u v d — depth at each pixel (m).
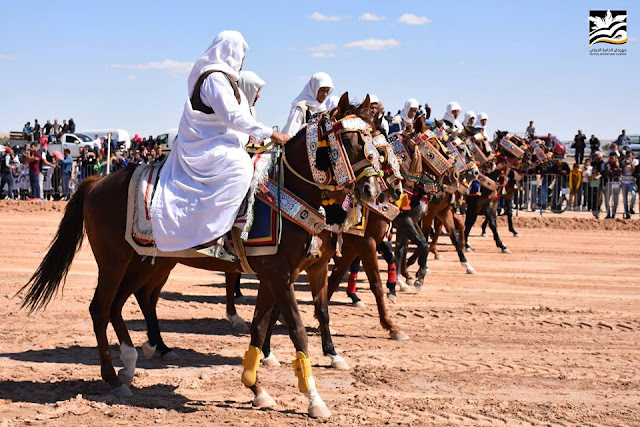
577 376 8.67
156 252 7.44
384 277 16.03
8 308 11.82
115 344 9.77
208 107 7.36
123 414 6.98
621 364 9.26
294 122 10.67
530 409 7.40
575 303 13.39
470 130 17.36
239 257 7.30
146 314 9.07
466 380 8.42
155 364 8.88
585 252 20.88
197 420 6.88
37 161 31.14
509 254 20.23
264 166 7.35
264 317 7.38
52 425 6.66
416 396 7.77
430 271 16.91
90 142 43.44
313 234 7.24
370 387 8.08
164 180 7.47
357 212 7.59
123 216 7.55
